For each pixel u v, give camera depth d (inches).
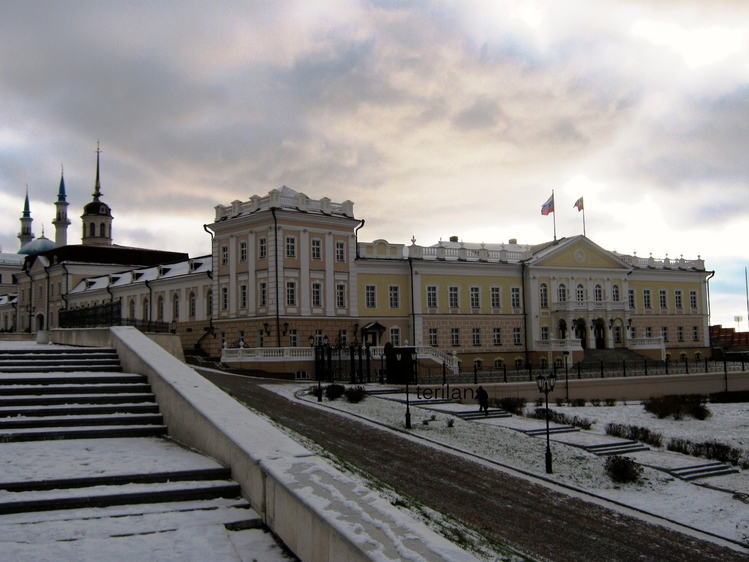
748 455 1294.3
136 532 359.3
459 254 2716.5
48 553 325.4
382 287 2522.1
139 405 617.0
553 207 2972.4
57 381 667.4
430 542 281.4
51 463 460.8
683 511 954.7
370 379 2021.4
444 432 1306.6
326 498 332.5
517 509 885.8
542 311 2842.0
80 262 3560.5
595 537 812.6
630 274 3115.2
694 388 2290.8
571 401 1955.0
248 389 1627.7
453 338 2650.1
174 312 2768.2
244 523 381.7
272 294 2226.9
